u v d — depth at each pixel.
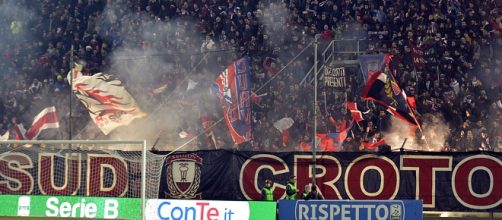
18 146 27.88
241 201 24.80
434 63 35.94
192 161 26.67
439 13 38.38
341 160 26.03
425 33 37.72
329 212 23.78
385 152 25.92
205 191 26.53
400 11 38.94
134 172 26.67
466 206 25.47
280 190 26.23
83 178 27.09
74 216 26.41
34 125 31.78
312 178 25.59
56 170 27.33
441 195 25.59
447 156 25.62
